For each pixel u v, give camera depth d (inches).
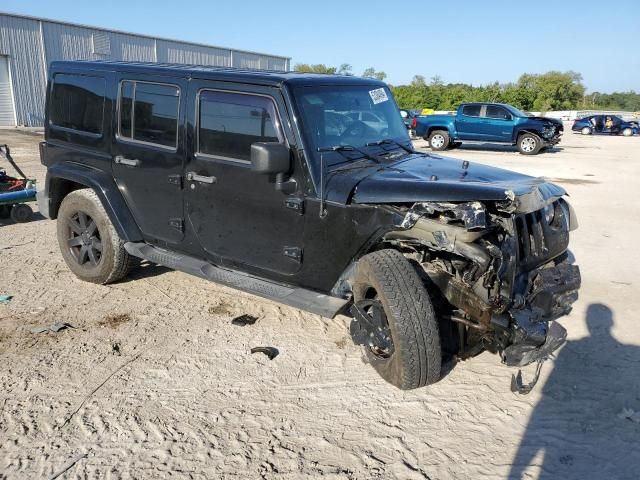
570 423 136.5
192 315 195.2
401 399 145.9
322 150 156.1
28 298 206.4
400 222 138.4
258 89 161.3
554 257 159.2
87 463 120.1
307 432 132.1
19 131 974.4
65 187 229.3
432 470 119.8
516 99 2684.5
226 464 120.6
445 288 142.3
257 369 159.9
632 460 122.9
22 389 146.9
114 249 207.2
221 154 170.9
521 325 130.6
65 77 218.4
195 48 1440.7
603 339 181.6
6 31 1040.8
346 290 156.0
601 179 551.2
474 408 142.6
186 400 144.1
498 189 132.3
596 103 4180.6
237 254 176.2
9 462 119.6
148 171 191.0
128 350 169.5
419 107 2564.0
